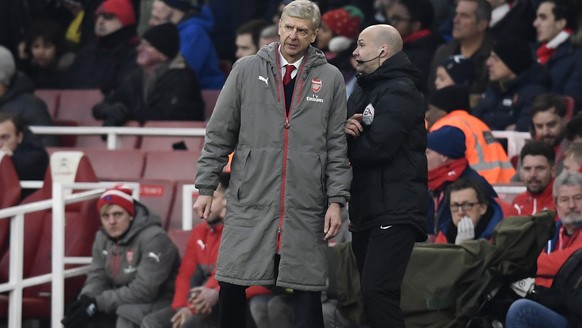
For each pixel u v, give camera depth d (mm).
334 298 30672
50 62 50500
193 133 41844
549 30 40969
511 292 28688
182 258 35125
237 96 26094
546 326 27938
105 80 48844
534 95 39438
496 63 39781
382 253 26250
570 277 28266
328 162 26031
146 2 50250
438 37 43844
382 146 26125
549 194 32625
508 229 28422
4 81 44062
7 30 50406
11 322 34781
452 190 30875
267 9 51031
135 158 41312
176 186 38844
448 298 28812
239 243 25891
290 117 25812
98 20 49312
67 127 43094
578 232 29812
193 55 47250
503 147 38312
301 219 25812
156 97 45125
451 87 36406
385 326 26172
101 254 35062
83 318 34219
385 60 26734
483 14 42094
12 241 34781
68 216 36969
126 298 34188
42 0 52156
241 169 25953
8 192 37406
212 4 51781
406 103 26250
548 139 35625
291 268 25734
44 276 35250
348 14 44281
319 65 26047
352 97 27031
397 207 26281
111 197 34562
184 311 33219
